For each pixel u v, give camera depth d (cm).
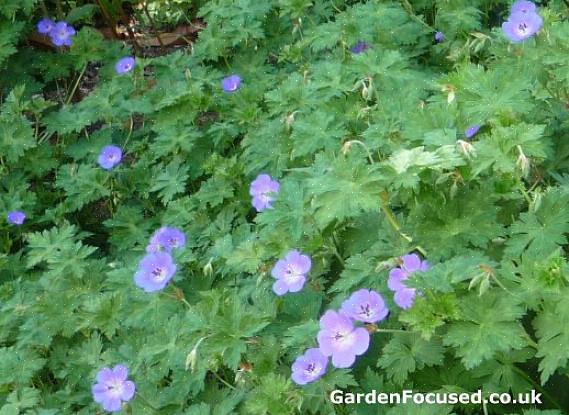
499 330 101
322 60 183
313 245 122
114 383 122
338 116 151
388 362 111
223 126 174
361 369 119
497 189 111
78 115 189
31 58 212
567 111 131
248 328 117
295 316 125
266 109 180
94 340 141
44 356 147
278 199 123
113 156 177
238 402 119
